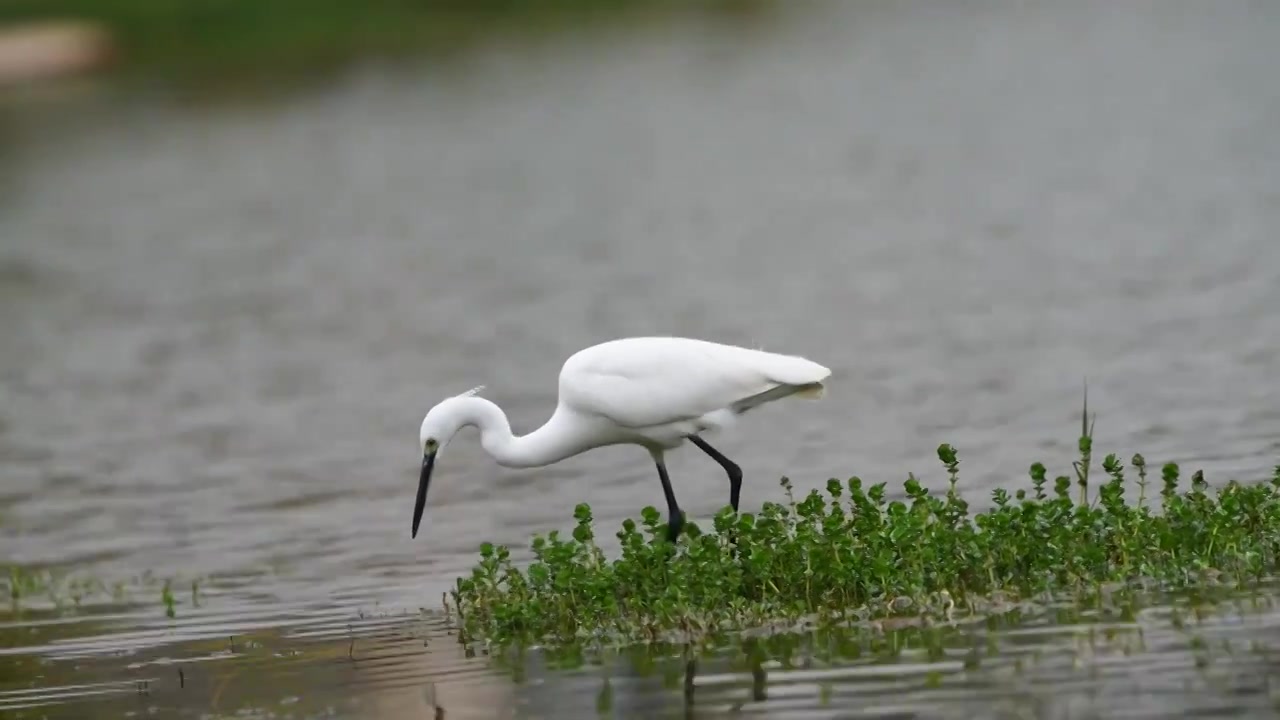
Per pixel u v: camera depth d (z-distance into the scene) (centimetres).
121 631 1149
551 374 1944
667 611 991
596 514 1385
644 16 5016
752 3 5222
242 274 2631
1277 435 1425
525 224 2902
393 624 1104
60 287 2605
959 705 824
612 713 866
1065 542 1031
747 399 1137
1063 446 1462
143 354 2183
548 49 4606
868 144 3422
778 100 3928
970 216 2720
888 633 948
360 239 2842
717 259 2547
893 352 1919
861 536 1045
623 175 3262
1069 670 859
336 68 4384
